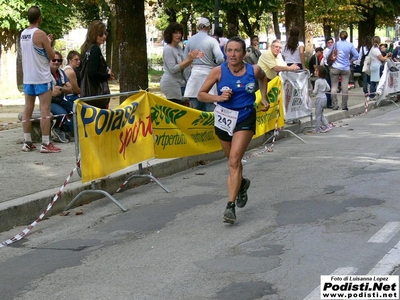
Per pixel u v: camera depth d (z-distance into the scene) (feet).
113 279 17.74
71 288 17.21
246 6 64.64
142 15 43.37
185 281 17.24
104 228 23.31
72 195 26.45
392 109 60.03
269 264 18.17
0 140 39.11
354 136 42.57
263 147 39.78
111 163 26.81
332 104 55.31
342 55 54.13
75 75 37.78
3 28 74.64
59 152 34.71
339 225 21.68
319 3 81.97
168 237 21.58
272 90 40.29
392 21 112.47
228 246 20.15
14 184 27.30
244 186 23.63
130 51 43.29
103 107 33.37
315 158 34.76
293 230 21.42
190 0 65.77
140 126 29.01
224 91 22.21
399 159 33.24
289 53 48.29
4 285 17.74
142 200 27.32
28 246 21.49
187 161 34.09
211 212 24.61
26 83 34.04
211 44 37.76
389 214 22.77
